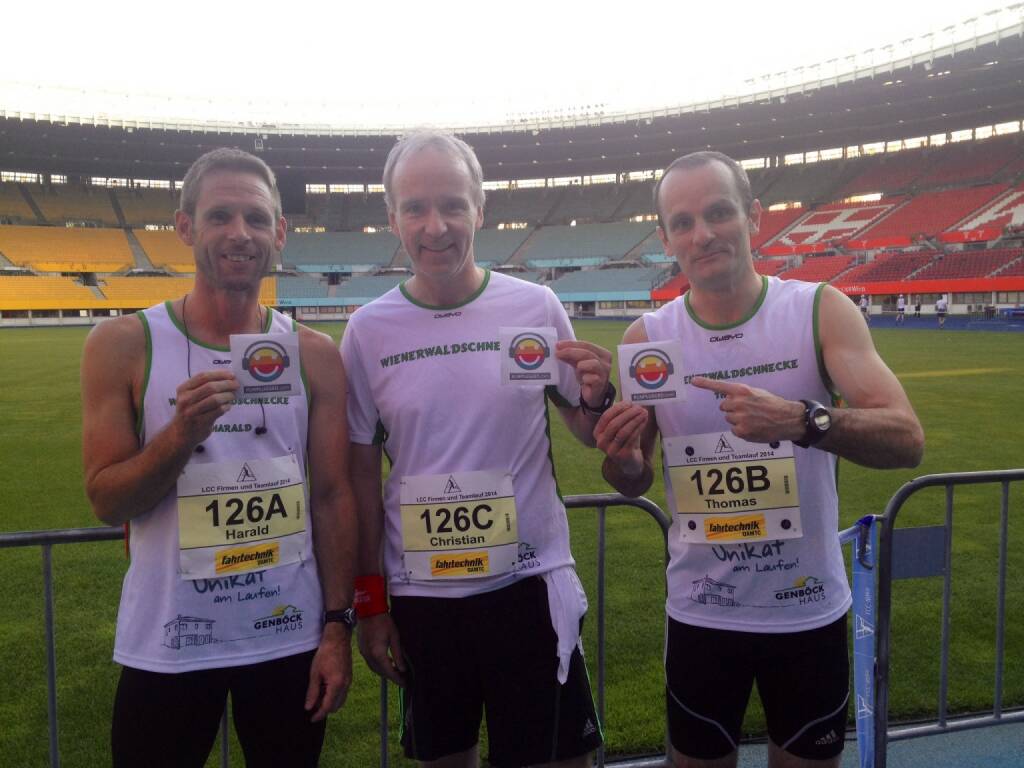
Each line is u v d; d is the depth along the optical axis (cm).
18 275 4556
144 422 204
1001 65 3506
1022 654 388
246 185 209
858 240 4253
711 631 228
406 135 233
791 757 224
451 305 233
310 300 5122
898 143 4781
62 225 5003
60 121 4188
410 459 229
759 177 5116
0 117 4053
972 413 1138
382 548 239
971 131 4509
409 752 230
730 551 226
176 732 199
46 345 2828
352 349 237
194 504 201
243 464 206
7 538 244
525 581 228
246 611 204
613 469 237
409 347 230
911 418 206
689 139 4766
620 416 215
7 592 476
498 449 227
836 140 4738
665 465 237
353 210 5794
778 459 222
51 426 1116
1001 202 3956
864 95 3925
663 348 223
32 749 313
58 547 559
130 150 4678
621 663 386
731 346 229
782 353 225
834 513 230
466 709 228
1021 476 304
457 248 223
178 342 209
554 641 226
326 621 216
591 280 4959
